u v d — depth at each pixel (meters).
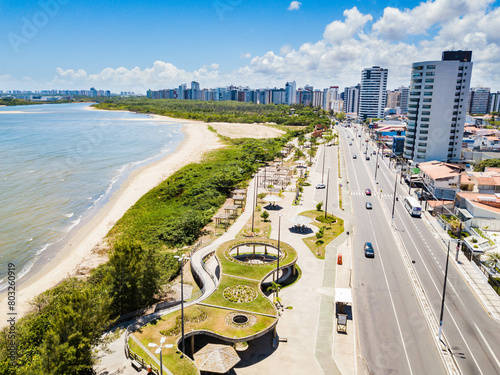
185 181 122.00
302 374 38.62
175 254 68.38
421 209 94.56
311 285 57.72
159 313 46.03
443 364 40.56
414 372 39.25
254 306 46.97
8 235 80.81
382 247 72.94
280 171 137.50
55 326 34.69
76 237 80.88
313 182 127.94
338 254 69.38
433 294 55.41
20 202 101.62
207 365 36.41
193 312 45.66
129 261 47.06
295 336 45.03
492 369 39.94
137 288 47.03
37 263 69.00
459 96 143.00
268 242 66.19
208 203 100.38
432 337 45.28
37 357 35.78
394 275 61.34
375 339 44.69
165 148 193.88
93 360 36.41
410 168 131.75
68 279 60.81
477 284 58.56
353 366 39.97
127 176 132.50
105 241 78.44
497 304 52.94
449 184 100.69
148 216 91.69
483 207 83.69
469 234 78.69
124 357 39.16
